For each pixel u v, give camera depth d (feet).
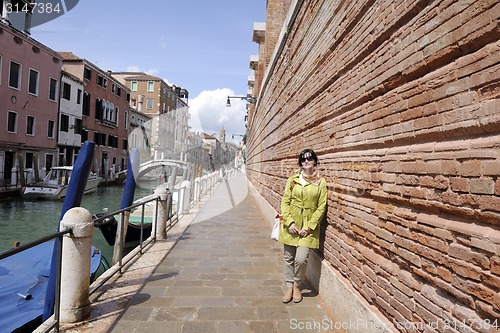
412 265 6.98
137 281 15.06
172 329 10.62
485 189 5.08
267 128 36.29
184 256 19.63
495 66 5.01
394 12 7.87
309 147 16.43
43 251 23.47
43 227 57.00
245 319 11.43
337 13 12.07
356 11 10.09
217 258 19.40
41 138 95.91
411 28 7.23
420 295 6.64
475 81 5.38
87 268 11.25
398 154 7.59
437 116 6.29
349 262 10.53
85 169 14.10
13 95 84.89
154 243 22.67
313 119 15.48
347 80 11.06
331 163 12.70
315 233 12.91
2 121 81.87
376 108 8.88
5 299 16.19
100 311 11.78
